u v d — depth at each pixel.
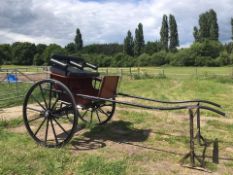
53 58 6.60
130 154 5.76
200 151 6.02
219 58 70.62
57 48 77.88
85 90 6.73
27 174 4.75
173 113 9.52
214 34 95.94
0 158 5.31
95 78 7.03
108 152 5.86
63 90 6.21
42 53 80.31
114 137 6.89
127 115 9.04
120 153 5.81
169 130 7.57
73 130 5.95
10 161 5.20
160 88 18.00
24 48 83.25
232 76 24.50
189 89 17.42
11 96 12.06
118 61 73.94
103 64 73.69
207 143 6.55
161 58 74.44
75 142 6.45
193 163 5.21
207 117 9.20
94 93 6.95
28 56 83.38
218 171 5.12
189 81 22.45
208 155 5.83
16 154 5.54
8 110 9.68
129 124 8.05
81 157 5.52
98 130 7.37
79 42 98.81
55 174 4.78
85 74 6.41
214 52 73.50
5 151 5.70
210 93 15.70
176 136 7.03
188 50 73.38
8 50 84.75
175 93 15.72
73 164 5.16
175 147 6.25
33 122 8.00
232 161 5.56
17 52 83.19
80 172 4.85
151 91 16.56
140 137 6.93
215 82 22.03
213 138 6.94
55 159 5.32
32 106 9.76
